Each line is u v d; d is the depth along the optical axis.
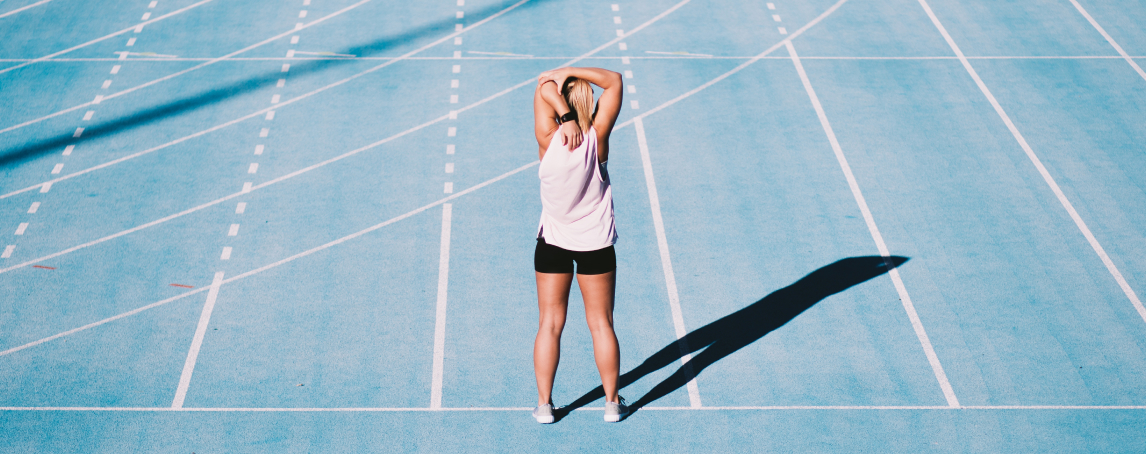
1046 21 11.96
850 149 9.14
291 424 5.74
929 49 11.21
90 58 10.58
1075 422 5.86
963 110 9.91
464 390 6.07
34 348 6.30
